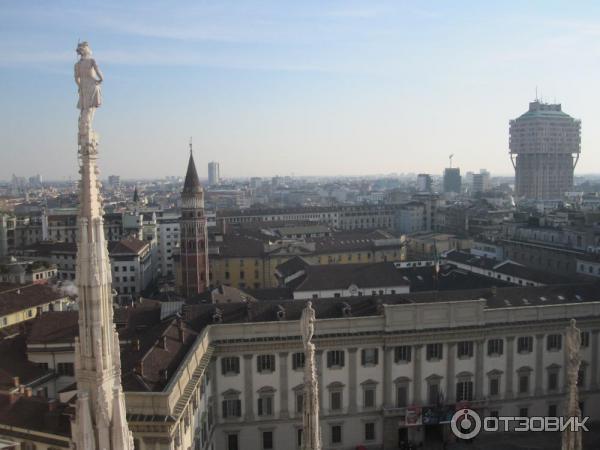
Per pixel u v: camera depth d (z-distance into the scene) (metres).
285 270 145.75
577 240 162.50
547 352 88.44
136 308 93.31
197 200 156.25
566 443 28.56
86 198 19.00
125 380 58.47
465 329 84.25
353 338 81.62
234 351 79.25
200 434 69.94
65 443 55.06
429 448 84.81
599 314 89.69
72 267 188.12
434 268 133.12
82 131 18.97
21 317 96.81
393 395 83.81
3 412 59.47
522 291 95.19
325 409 82.25
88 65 18.84
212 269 179.62
